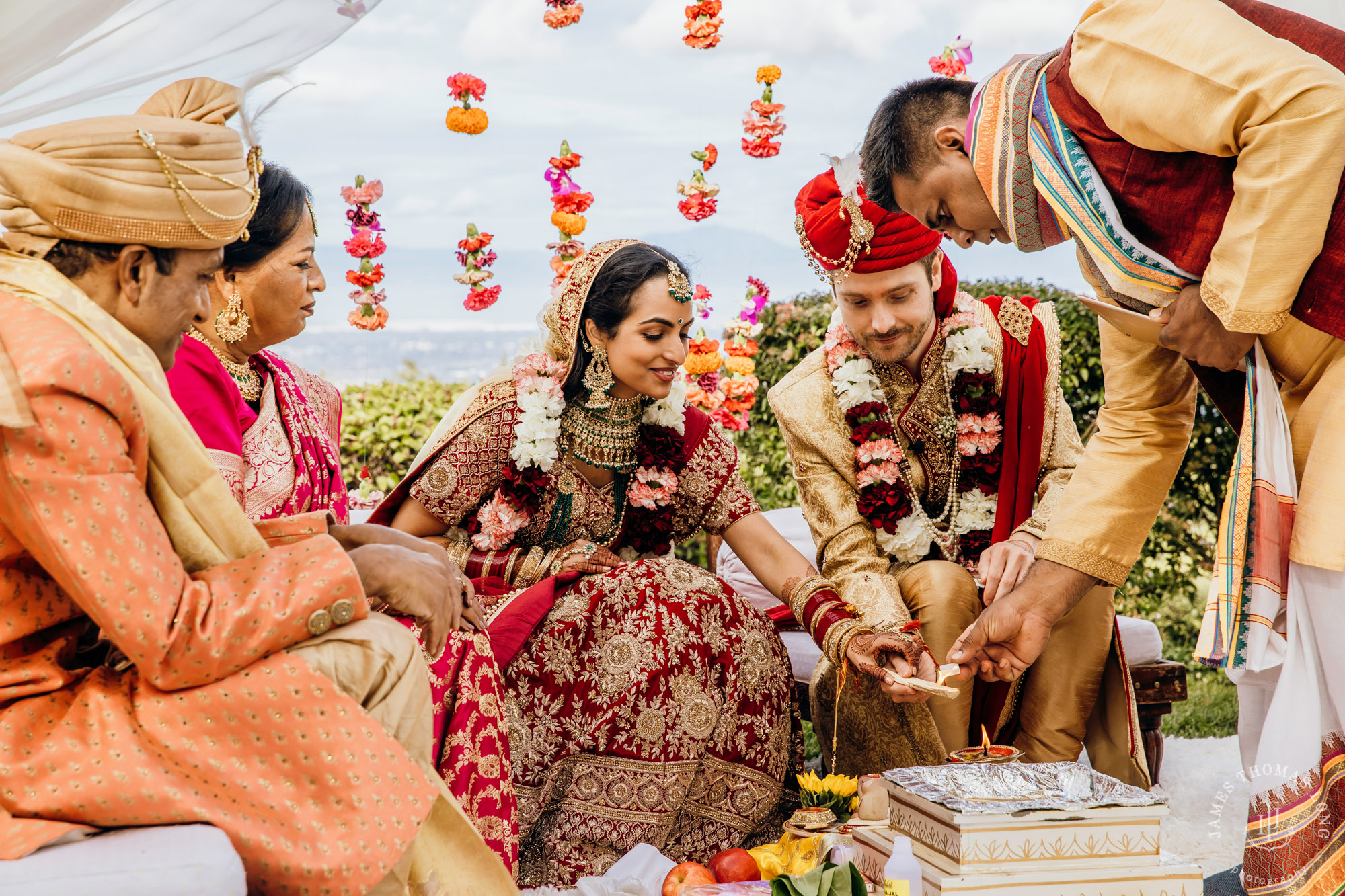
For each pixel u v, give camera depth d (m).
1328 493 1.95
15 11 1.78
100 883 1.34
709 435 3.05
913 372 3.08
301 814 1.53
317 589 1.61
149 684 1.55
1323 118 1.78
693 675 2.62
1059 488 2.99
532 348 2.94
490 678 2.31
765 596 3.66
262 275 2.44
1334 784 1.99
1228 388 2.23
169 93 1.72
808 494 3.11
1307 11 2.23
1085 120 2.08
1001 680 2.71
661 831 2.59
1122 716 2.87
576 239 3.80
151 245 1.62
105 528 1.46
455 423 2.85
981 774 2.06
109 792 1.47
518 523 2.80
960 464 3.05
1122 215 2.10
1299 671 2.00
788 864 2.28
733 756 2.69
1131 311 2.21
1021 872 1.83
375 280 3.80
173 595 1.50
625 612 2.64
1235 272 1.91
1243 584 2.03
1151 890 1.84
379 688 1.68
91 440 1.46
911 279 2.86
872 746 2.92
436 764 2.20
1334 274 1.88
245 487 2.41
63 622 1.62
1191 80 1.89
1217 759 3.62
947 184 2.39
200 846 1.42
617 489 2.97
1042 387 3.04
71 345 1.48
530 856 2.59
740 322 4.07
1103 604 2.83
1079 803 1.89
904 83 2.51
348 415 6.25
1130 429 2.58
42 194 1.56
